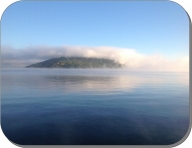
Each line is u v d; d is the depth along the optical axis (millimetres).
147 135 4996
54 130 5352
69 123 5695
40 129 5246
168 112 6320
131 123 5715
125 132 5211
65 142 4738
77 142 4777
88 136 5066
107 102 7082
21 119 5816
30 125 5445
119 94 7605
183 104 6793
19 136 4996
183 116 6062
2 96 7332
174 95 7348
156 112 6285
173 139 4883
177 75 7566
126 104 6844
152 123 5629
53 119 5859
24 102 6879
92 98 7387
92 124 5617
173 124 5645
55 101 7094
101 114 6285
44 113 6137
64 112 6324
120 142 4758
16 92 7590
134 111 6402
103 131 5242
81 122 5723
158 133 5133
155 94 7410
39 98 7234
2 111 6258
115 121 5730
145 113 6250
